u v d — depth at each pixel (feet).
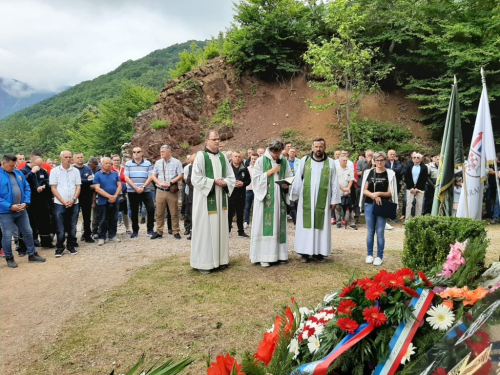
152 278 22.09
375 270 22.86
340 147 52.80
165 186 33.22
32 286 21.40
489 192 39.91
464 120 49.75
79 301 18.94
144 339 14.66
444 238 18.69
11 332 15.75
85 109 262.47
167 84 68.08
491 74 48.93
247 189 38.19
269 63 65.41
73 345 14.35
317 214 24.48
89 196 32.22
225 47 67.46
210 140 23.43
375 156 23.80
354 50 52.80
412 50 57.21
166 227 42.29
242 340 14.35
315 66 52.34
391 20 56.54
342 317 7.21
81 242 32.94
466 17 53.21
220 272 22.98
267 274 22.39
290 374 6.76
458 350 5.66
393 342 6.63
